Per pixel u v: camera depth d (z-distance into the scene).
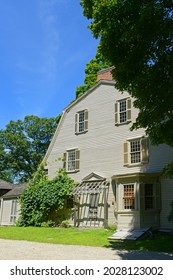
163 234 17.77
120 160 21.55
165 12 11.41
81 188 22.77
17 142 53.41
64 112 26.81
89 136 24.12
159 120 12.20
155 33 11.10
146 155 20.08
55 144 26.91
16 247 13.80
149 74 11.43
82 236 17.36
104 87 24.03
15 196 30.86
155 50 11.61
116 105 22.73
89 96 25.06
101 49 12.22
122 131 21.92
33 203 24.92
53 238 17.11
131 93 12.60
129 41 11.30
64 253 12.09
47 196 24.03
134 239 16.12
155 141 12.74
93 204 22.39
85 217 22.61
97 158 23.08
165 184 19.05
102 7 11.91
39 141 55.50
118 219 19.48
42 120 56.69
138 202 18.59
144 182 18.98
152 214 18.77
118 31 11.73
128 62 11.45
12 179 56.00
